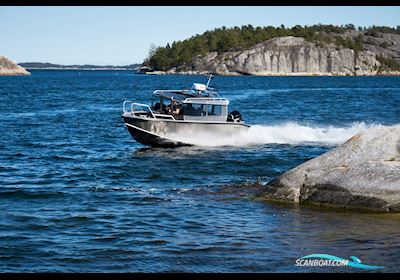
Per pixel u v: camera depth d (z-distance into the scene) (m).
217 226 19.80
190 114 39.19
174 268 16.16
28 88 135.00
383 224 19.56
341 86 162.62
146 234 19.05
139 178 28.83
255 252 17.22
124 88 138.75
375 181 20.92
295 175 22.78
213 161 33.59
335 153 22.58
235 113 41.03
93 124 55.06
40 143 41.88
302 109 73.62
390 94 112.81
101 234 19.09
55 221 20.61
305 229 19.25
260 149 38.41
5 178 28.67
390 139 22.17
